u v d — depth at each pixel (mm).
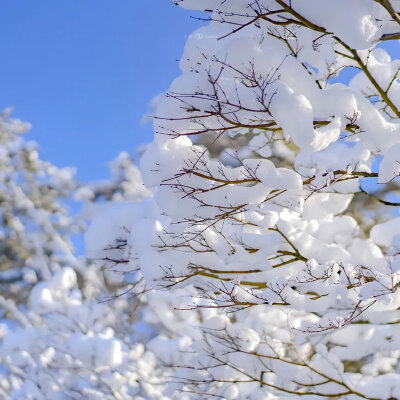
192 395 6559
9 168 10672
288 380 5000
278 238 4434
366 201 7008
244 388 5734
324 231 5383
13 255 10023
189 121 3594
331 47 3873
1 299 9289
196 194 3877
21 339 7832
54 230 10172
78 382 7574
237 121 3584
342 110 3582
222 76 3494
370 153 4816
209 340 5316
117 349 7121
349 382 4844
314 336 4938
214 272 4453
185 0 3596
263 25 3805
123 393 7438
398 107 4246
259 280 4691
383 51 4742
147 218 4863
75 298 8422
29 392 7797
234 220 4871
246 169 3797
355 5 3184
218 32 3984
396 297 4051
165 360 6836
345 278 4094
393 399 4688
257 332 5617
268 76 3436
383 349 5195
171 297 7418
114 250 4879
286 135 3439
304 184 4348
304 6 3254
